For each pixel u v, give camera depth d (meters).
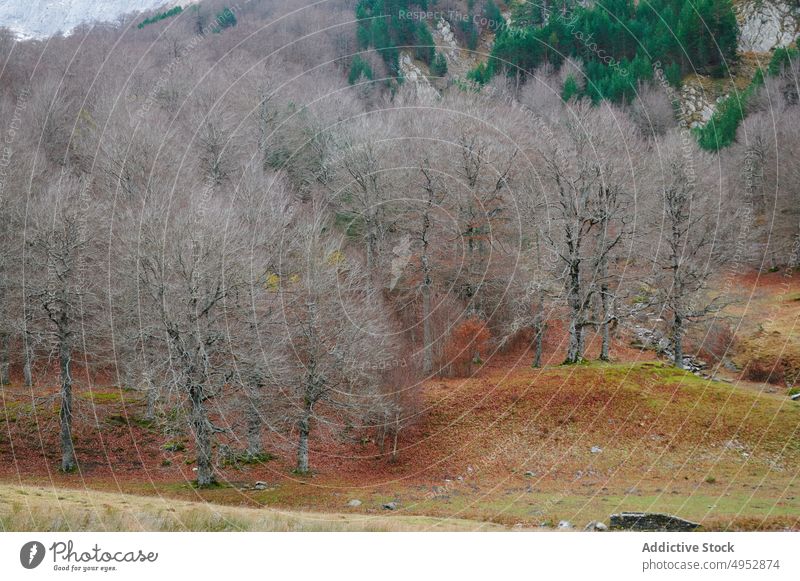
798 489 33.94
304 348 45.91
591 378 46.72
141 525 24.77
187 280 38.44
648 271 62.94
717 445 39.69
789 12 147.38
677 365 53.75
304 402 43.72
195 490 36.88
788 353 54.34
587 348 58.91
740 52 134.62
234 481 39.12
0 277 45.12
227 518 26.39
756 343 57.53
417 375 47.06
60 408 43.12
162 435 45.53
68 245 42.25
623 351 59.12
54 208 42.75
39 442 43.59
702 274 55.47
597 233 58.72
